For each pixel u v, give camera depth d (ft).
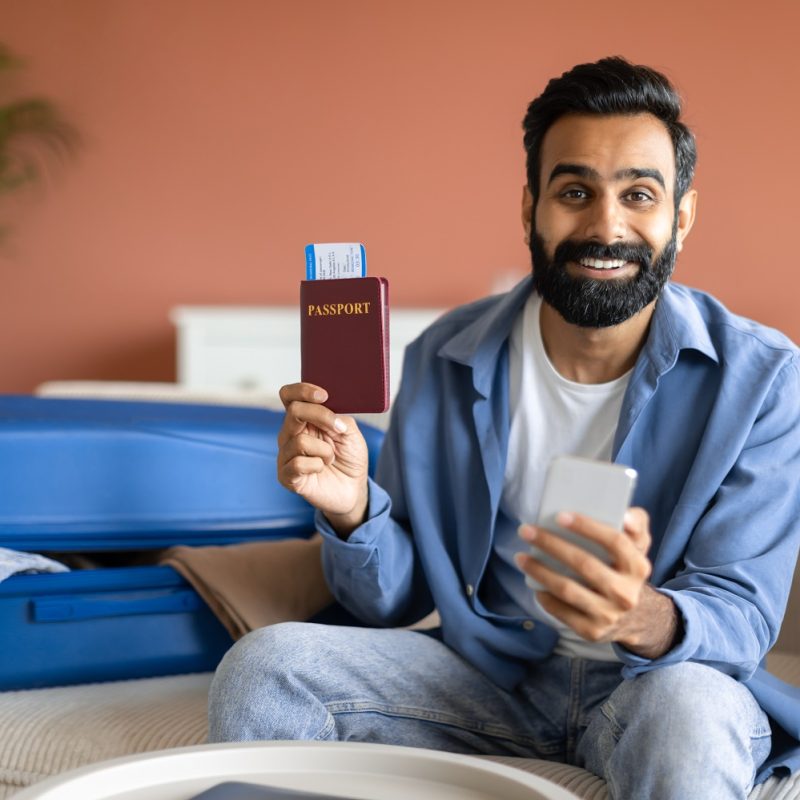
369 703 4.58
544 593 3.51
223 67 14.11
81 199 14.20
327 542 5.16
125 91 14.12
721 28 13.58
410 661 4.71
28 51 14.11
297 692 4.40
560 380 4.89
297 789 3.33
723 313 4.93
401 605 5.15
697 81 13.64
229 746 3.53
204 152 14.16
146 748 4.61
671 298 4.83
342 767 3.48
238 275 14.25
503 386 5.02
